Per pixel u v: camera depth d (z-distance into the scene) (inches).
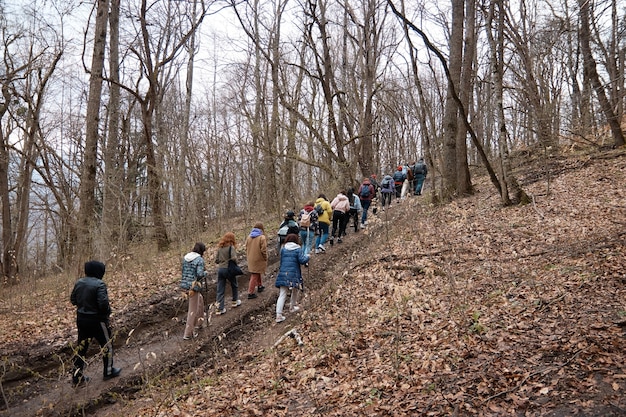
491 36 401.1
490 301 235.3
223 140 827.4
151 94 570.6
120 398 220.2
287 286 300.4
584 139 581.9
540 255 281.9
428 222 437.4
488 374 169.8
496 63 408.2
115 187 518.6
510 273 266.7
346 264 387.9
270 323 307.1
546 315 203.9
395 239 411.2
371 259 363.6
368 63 786.2
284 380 214.1
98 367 261.4
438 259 323.0
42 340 291.9
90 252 446.9
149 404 218.1
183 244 578.6
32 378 252.2
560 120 577.0
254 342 281.7
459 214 434.3
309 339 257.3
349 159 763.4
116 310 342.6
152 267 475.5
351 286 320.2
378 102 833.5
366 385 187.3
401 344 215.3
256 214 753.6
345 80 941.8
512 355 178.4
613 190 386.0
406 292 273.0
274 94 709.3
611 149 535.5
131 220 566.6
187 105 791.1
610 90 605.9
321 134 663.1
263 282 400.5
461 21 514.6
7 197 574.6
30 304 383.2
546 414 139.7
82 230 441.1
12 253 512.1
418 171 706.8
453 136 531.8
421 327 227.0
